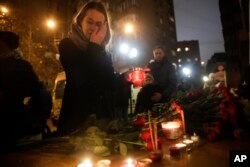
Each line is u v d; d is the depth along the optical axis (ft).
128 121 7.97
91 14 9.51
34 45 35.88
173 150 6.20
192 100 9.49
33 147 7.69
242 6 29.27
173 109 8.55
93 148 6.58
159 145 6.56
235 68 94.84
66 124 9.37
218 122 7.71
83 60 9.37
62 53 9.44
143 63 115.44
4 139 9.05
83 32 9.50
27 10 35.19
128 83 10.89
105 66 10.13
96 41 9.83
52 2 56.90
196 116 8.65
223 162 5.52
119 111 11.24
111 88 10.54
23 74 10.09
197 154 6.28
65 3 55.57
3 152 7.34
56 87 32.99
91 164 5.47
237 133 7.89
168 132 8.05
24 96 10.37
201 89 10.23
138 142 6.75
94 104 9.79
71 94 9.42
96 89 9.75
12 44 10.18
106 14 10.08
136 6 117.50
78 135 7.51
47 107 12.08
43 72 38.45
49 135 9.64
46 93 12.23
